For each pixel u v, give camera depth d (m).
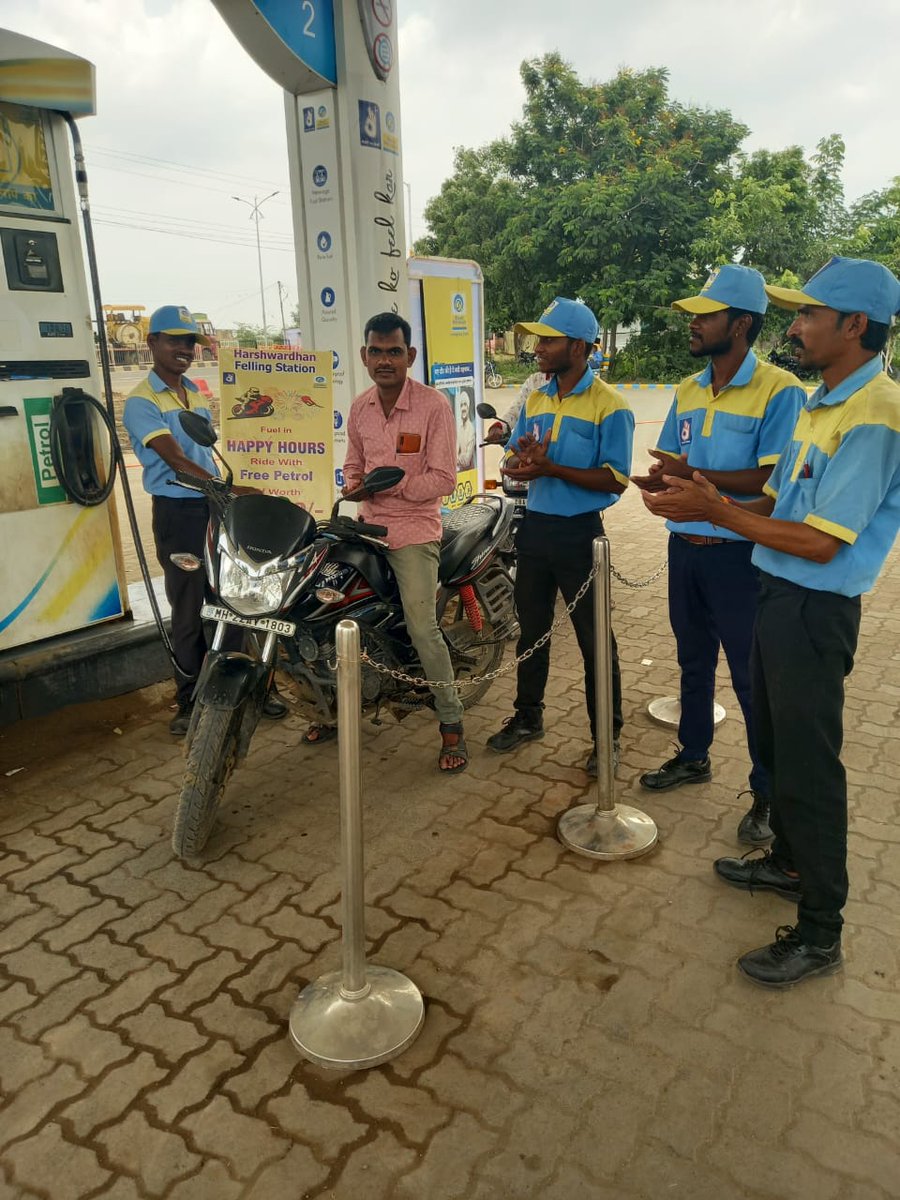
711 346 2.97
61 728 4.18
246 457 4.38
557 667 4.94
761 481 2.96
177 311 3.94
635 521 8.80
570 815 3.28
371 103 4.93
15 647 4.25
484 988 2.48
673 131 25.41
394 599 3.57
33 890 2.95
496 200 25.80
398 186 5.27
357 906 2.28
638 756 3.85
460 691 4.27
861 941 2.64
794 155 24.48
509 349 35.84
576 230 23.48
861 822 3.26
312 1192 1.88
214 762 2.91
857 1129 2.01
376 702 3.54
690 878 2.98
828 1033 2.30
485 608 4.20
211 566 3.00
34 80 3.78
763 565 2.48
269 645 3.00
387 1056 2.22
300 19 4.53
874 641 5.13
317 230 5.18
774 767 2.55
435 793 3.58
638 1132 2.02
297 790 3.63
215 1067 2.22
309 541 3.06
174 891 2.94
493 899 2.88
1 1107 2.10
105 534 4.50
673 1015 2.37
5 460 4.05
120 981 2.52
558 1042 2.29
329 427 4.46
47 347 4.12
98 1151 1.99
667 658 4.98
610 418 3.39
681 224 23.47
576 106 25.28
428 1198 1.87
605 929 2.72
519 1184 1.89
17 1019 2.38
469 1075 2.18
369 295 5.20
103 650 4.43
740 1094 2.11
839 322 2.19
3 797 3.56
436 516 3.57
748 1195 1.86
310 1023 2.29
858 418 2.17
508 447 3.79
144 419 3.90
